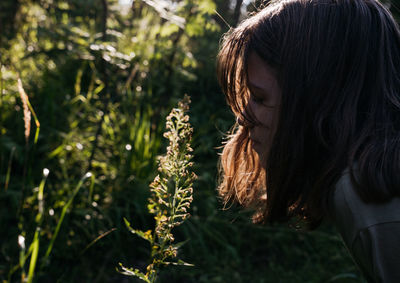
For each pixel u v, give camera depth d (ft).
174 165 3.33
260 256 10.66
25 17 14.62
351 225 2.33
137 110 12.44
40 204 7.88
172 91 13.48
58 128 11.83
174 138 3.36
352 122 2.63
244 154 3.87
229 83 3.22
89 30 13.57
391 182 2.24
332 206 2.50
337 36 2.80
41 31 11.14
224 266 9.96
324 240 10.85
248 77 2.98
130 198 10.45
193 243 10.25
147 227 10.19
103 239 9.68
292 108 2.78
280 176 2.87
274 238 10.95
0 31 12.84
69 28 11.00
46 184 10.50
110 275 9.20
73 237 9.48
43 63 13.47
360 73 2.75
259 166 3.82
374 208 2.26
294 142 2.79
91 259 9.43
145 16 14.69
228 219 11.17
